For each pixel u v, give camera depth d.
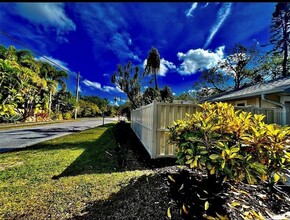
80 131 11.93
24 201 2.29
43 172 3.60
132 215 1.96
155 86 15.49
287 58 18.86
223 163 1.95
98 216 1.94
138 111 8.17
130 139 7.91
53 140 7.80
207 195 2.38
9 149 6.07
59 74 28.27
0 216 1.96
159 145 4.54
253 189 2.59
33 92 13.73
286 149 2.00
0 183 3.03
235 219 1.93
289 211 2.15
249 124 2.31
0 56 12.80
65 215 1.97
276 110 5.86
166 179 2.96
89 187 2.63
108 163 4.21
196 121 2.66
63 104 31.80
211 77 20.95
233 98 8.36
